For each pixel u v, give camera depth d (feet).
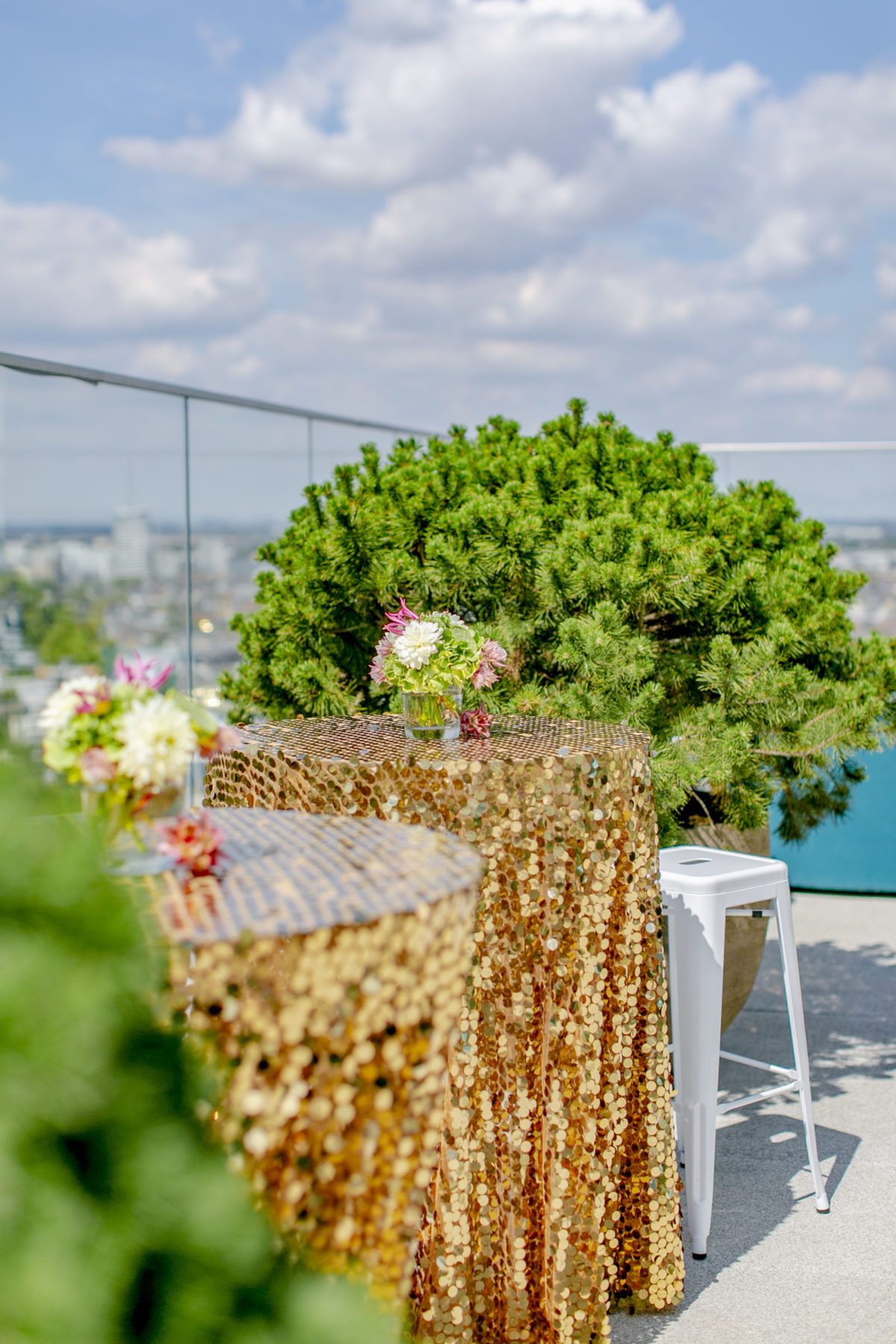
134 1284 3.56
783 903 10.49
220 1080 5.03
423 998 5.50
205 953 4.96
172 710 5.81
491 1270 8.44
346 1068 5.32
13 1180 3.35
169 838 5.82
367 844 6.58
